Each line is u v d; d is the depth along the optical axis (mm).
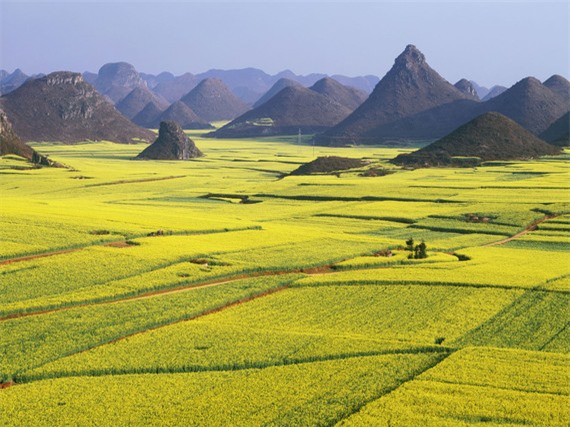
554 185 165375
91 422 40312
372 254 92438
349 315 63688
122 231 96625
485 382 46281
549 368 49062
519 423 40344
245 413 41500
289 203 151500
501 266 84000
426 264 86000
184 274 76375
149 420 40531
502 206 134125
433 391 44844
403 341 56094
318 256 87688
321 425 40219
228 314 63750
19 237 88688
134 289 69312
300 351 53156
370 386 45969
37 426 39781
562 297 70062
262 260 84500
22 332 56062
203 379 47406
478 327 60594
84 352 52625
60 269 75938
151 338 55875
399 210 134125
